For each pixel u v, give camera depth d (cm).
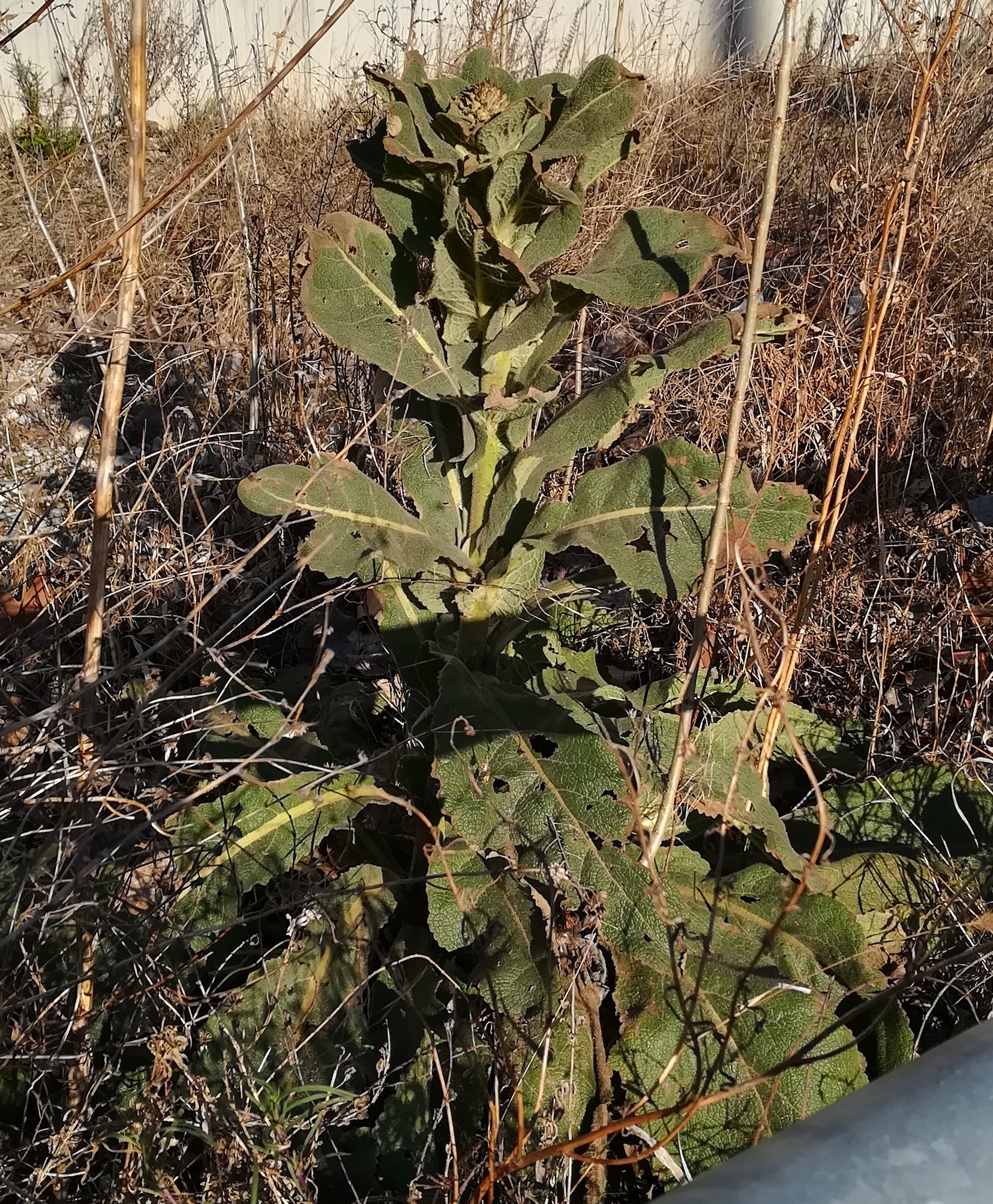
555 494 331
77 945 198
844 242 356
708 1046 192
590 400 210
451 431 227
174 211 172
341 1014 202
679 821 218
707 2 834
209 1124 167
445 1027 196
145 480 318
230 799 222
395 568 234
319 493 202
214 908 211
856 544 320
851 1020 203
